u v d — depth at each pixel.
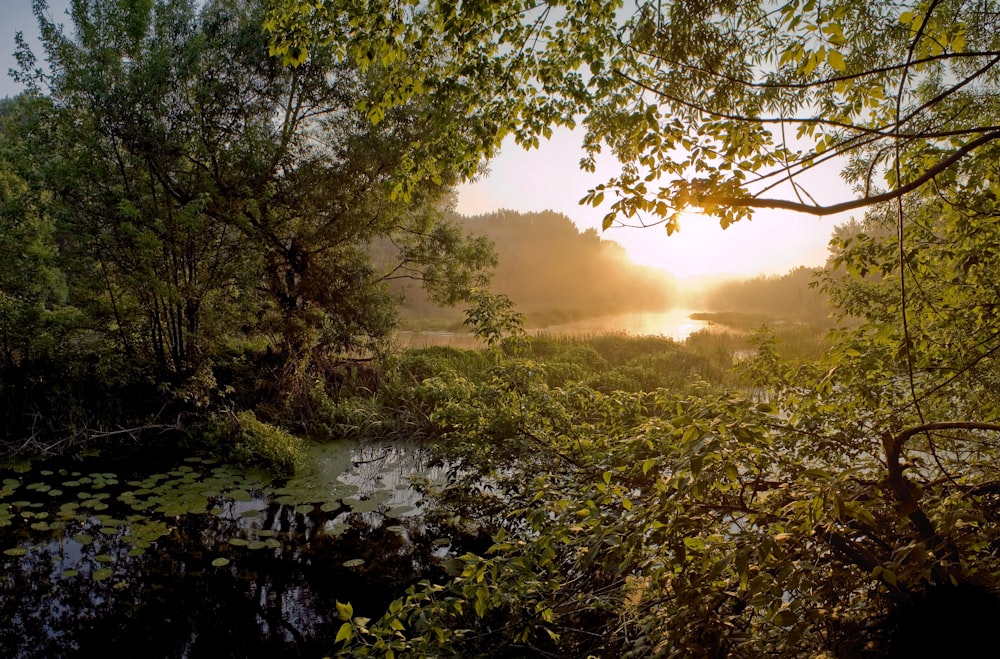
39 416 8.04
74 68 7.96
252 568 5.12
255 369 10.69
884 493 2.36
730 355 15.54
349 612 2.46
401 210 11.20
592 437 5.02
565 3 3.49
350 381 10.93
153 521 5.92
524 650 3.28
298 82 10.22
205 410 9.08
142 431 8.45
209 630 4.23
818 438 3.24
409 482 7.27
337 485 7.10
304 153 10.49
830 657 1.99
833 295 4.46
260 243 9.38
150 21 8.52
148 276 8.07
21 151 7.89
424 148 3.96
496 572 2.67
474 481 5.66
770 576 1.89
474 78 3.69
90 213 8.06
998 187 2.54
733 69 2.91
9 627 4.20
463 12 3.26
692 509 2.48
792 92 2.86
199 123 9.16
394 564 5.20
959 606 1.92
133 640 4.10
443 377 10.19
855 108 2.66
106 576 4.88
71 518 5.87
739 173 2.00
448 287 11.95
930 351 3.05
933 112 3.19
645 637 2.55
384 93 3.81
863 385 3.05
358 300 11.12
